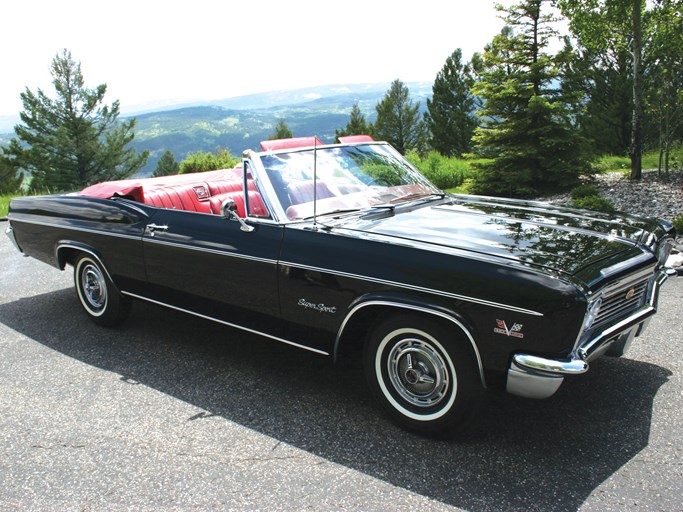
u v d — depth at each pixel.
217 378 3.77
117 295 4.50
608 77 20.30
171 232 3.91
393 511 2.41
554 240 3.03
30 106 48.34
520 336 2.55
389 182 4.01
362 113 56.56
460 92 38.19
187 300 3.95
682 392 3.35
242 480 2.66
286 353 4.16
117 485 2.66
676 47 11.04
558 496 2.46
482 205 3.82
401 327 2.89
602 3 11.59
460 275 2.69
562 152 11.95
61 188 48.72
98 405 3.44
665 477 2.57
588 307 2.55
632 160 11.84
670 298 5.00
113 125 50.81
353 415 3.24
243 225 3.51
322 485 2.61
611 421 3.07
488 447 2.86
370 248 3.01
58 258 4.84
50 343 4.48
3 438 3.10
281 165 3.67
